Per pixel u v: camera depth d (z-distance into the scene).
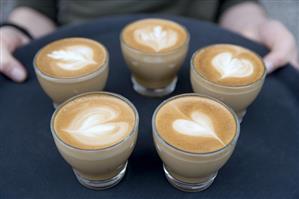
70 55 0.50
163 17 0.64
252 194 0.42
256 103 0.52
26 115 0.50
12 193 0.42
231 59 0.50
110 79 0.56
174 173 0.41
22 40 0.66
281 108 0.51
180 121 0.41
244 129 0.49
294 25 0.99
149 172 0.44
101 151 0.37
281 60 0.55
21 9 0.79
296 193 0.42
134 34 0.54
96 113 0.42
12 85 0.55
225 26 0.78
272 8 1.05
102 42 0.61
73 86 0.47
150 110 0.51
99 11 0.76
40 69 0.48
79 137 0.39
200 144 0.38
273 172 0.44
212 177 0.42
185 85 0.55
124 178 0.43
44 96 0.53
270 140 0.47
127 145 0.39
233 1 0.80
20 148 0.46
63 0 0.79
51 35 0.61
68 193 0.42
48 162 0.45
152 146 0.47
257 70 0.48
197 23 0.64
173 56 0.50
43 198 0.41
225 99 0.46
